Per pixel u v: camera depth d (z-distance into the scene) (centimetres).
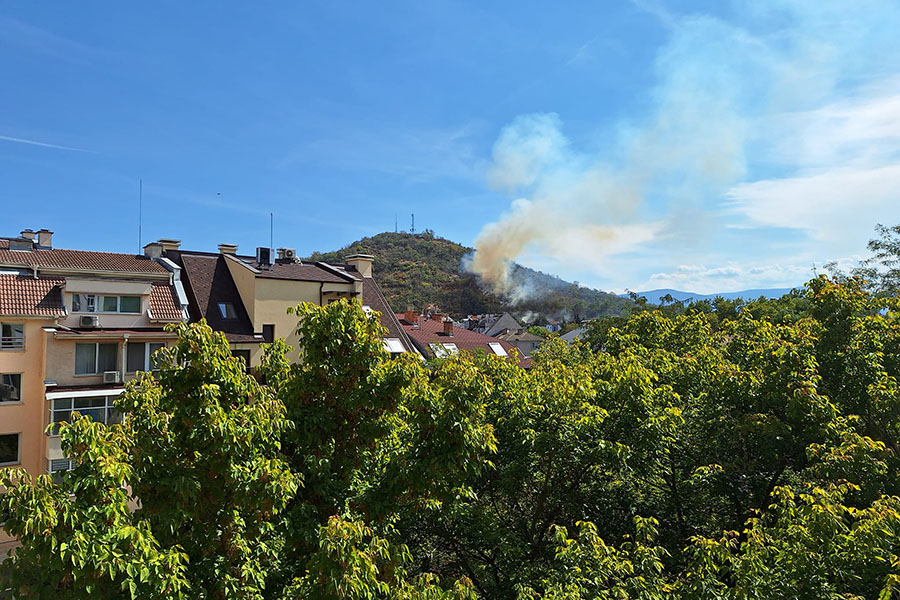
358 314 1029
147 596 649
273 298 3147
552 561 1214
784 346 1452
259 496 786
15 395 2331
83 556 616
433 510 1258
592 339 4875
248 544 866
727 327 2206
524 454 1343
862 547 771
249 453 834
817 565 784
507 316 10506
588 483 1436
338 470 1007
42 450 2333
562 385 1391
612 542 1410
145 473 782
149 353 2611
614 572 885
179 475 778
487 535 1259
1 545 2208
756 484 1469
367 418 1020
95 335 2445
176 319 2758
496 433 1398
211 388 799
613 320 4838
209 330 870
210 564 794
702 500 1536
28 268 2552
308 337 1009
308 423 976
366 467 1073
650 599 835
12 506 632
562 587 852
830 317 1623
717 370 1580
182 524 830
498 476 1375
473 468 947
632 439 1291
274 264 3541
